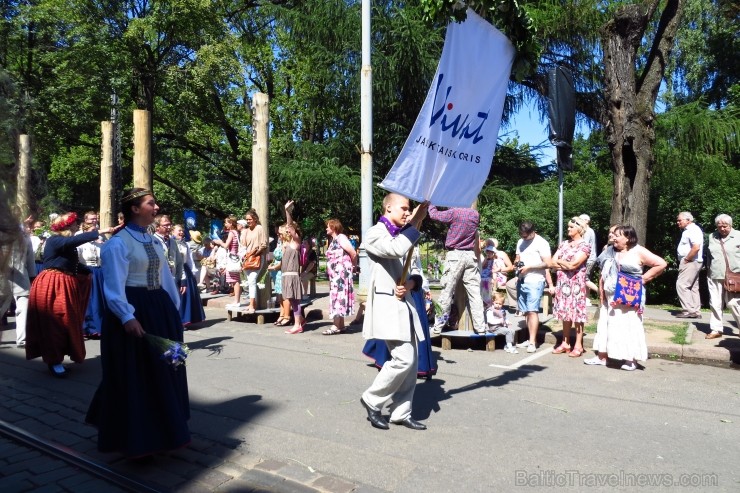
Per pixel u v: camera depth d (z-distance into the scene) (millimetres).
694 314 10055
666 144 14797
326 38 19094
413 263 5781
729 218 7762
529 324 7711
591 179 17609
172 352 3611
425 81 17719
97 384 6039
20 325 7816
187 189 28000
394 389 4602
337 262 8922
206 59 19578
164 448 3697
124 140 22625
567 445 4289
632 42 10977
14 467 3869
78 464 3873
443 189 4520
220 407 5223
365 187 10203
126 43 19641
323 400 5426
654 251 14000
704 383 6082
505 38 4727
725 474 3779
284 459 4016
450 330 8195
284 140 20781
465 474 3762
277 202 20609
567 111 8664
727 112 15383
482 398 5508
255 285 10172
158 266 3994
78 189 29656
